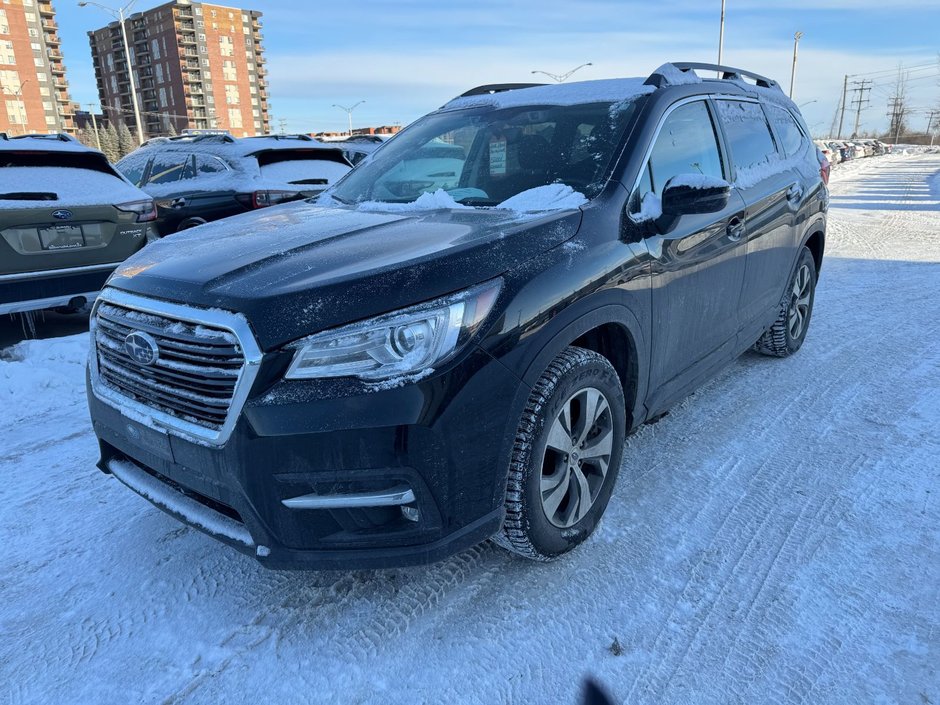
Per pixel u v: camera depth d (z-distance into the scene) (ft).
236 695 6.57
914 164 133.39
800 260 14.94
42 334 19.71
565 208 8.54
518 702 6.41
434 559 6.77
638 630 7.28
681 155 10.48
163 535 9.25
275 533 6.60
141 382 7.34
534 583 8.04
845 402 13.14
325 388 6.34
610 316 8.27
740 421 12.37
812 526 9.07
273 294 6.54
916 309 19.89
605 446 8.62
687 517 9.33
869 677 6.57
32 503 10.09
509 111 11.45
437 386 6.48
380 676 6.75
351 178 12.20
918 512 9.36
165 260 7.88
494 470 7.05
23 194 16.74
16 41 345.92
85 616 7.69
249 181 25.52
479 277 6.95
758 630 7.23
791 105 15.66
